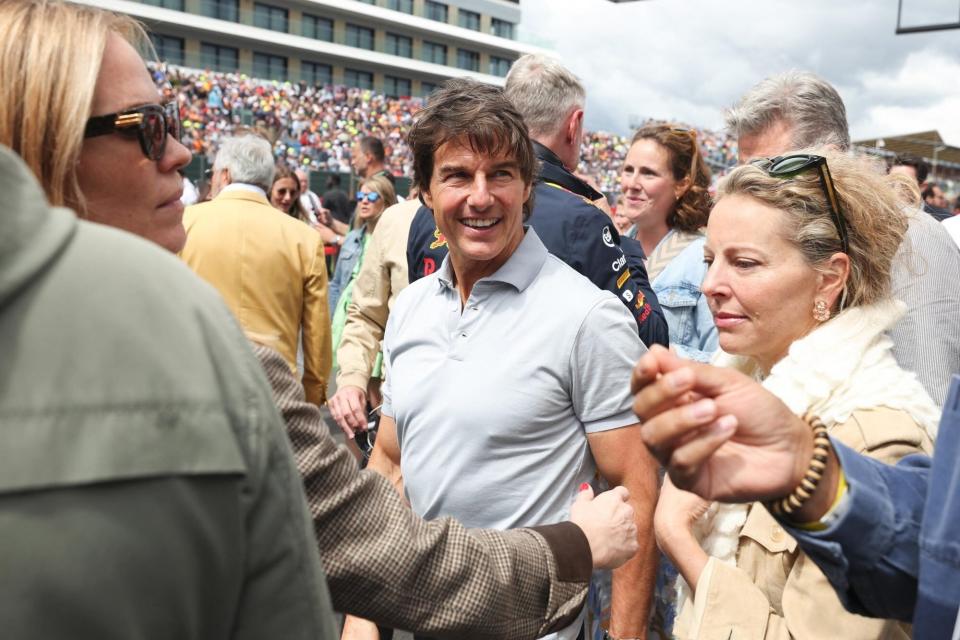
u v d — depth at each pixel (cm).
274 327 357
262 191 363
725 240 163
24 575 52
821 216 156
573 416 185
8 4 99
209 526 60
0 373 55
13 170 59
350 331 354
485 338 185
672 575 225
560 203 233
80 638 54
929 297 215
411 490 193
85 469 55
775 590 146
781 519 92
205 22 4616
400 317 207
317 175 1902
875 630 125
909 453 133
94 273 61
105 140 108
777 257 158
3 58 96
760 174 161
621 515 145
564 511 185
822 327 154
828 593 129
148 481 57
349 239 600
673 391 83
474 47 5953
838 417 142
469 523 184
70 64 98
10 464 54
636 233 404
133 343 59
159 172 118
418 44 5666
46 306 58
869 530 90
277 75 5034
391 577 111
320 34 5197
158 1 4528
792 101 277
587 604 195
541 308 183
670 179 354
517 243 191
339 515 109
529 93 255
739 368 190
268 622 67
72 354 57
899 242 158
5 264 56
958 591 86
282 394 105
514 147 182
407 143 197
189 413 60
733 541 158
